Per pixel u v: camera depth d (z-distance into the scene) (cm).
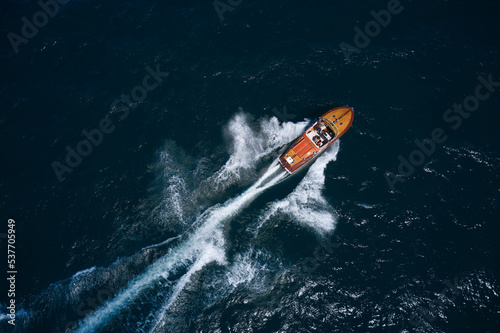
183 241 3922
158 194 4134
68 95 4734
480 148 4269
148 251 3866
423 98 4581
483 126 4400
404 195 4050
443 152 4259
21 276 3734
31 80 4847
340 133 4272
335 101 4562
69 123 4559
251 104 4591
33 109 4647
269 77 4750
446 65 4788
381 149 4303
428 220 3912
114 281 3731
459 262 3684
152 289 3688
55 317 3547
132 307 3600
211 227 3984
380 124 4434
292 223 3978
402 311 3481
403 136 4362
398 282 3612
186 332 3466
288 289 3628
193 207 4078
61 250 3869
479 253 3719
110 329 3497
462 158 4219
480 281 3575
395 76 4719
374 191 4091
